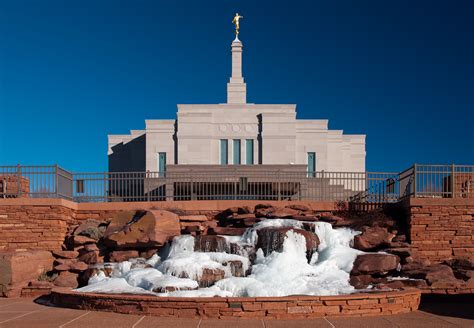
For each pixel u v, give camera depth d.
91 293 13.22
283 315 11.62
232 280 13.42
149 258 17.14
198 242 16.62
